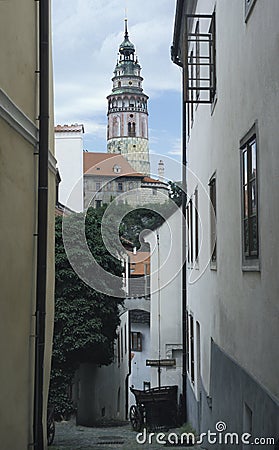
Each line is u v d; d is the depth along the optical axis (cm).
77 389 1644
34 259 699
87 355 1556
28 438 673
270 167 600
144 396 1521
